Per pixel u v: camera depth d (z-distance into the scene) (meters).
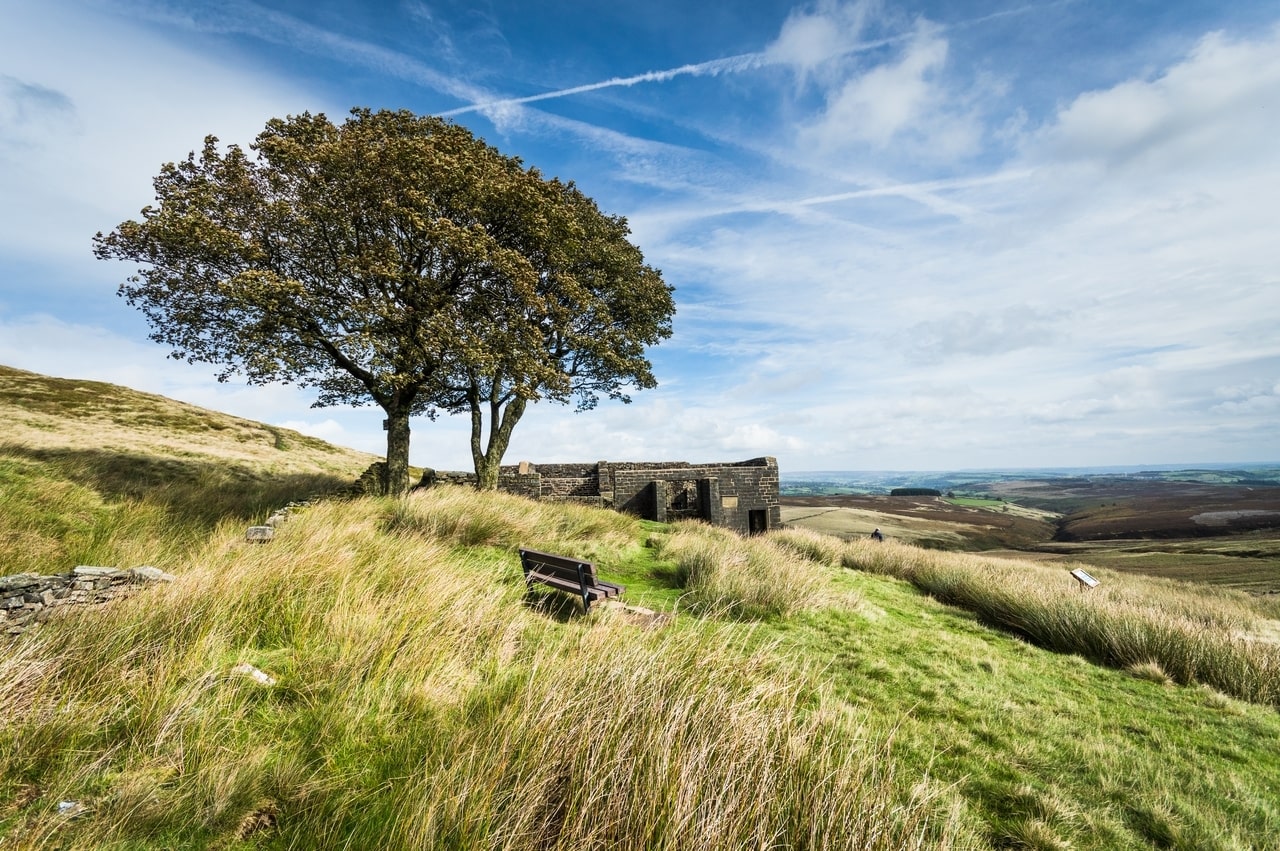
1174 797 3.50
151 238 11.76
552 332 19.06
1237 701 5.51
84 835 2.15
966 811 3.11
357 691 3.38
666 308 21.33
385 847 2.19
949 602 9.97
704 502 21.78
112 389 34.38
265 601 4.68
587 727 2.81
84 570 5.13
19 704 2.90
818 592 7.96
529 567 6.88
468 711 3.29
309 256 12.73
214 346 13.56
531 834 2.29
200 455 21.38
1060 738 4.25
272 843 2.27
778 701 3.70
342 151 12.41
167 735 2.85
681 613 6.64
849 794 2.61
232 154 12.53
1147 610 8.02
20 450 15.04
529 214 14.92
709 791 2.43
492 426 18.73
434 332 13.43
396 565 6.02
